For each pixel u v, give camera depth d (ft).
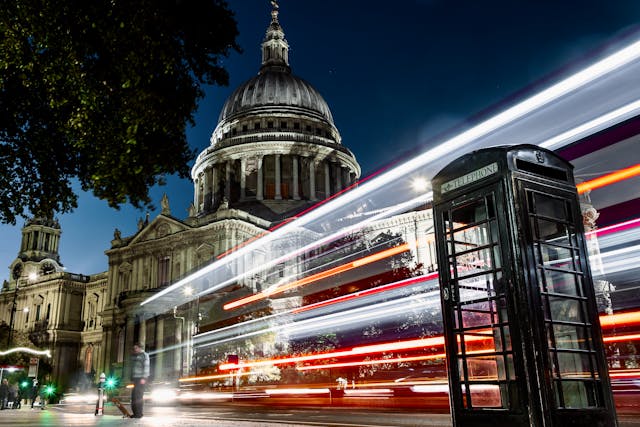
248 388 147.33
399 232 267.80
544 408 18.43
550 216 22.00
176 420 43.83
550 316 19.93
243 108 345.31
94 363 326.85
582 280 21.67
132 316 244.42
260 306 208.33
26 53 34.58
